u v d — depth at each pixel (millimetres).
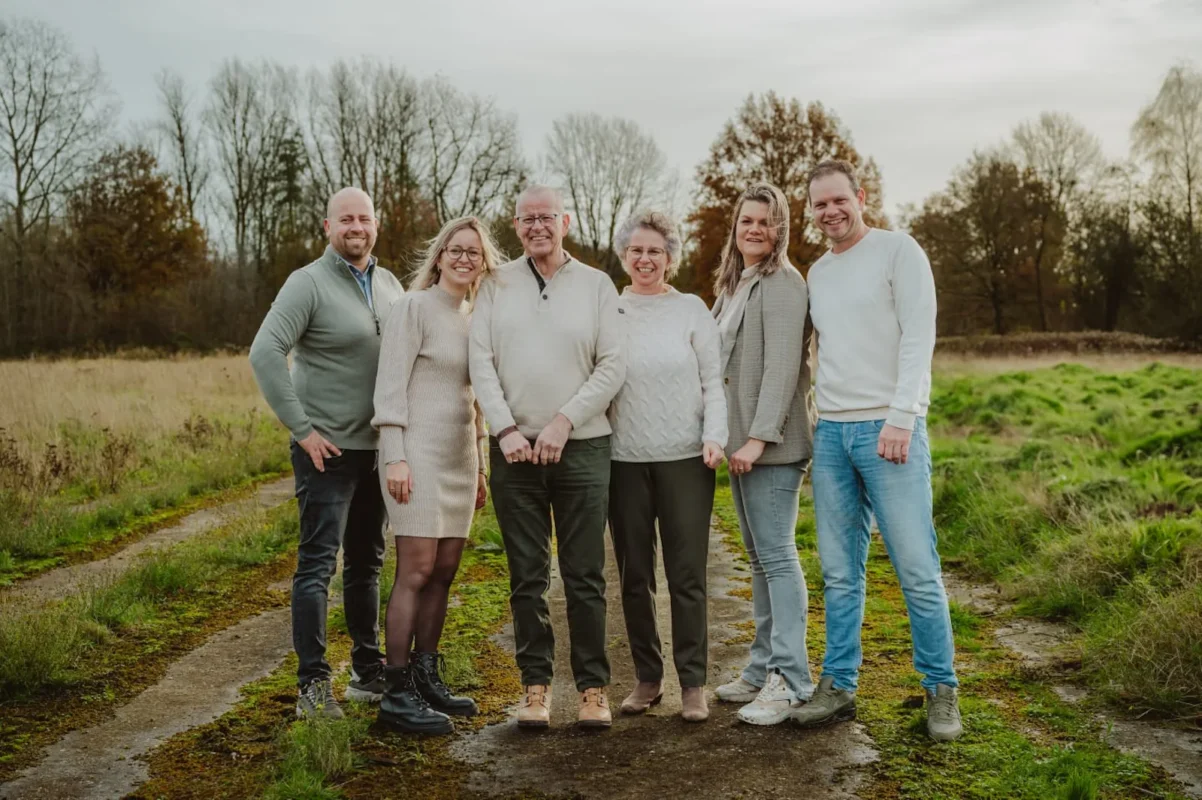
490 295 3613
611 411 3648
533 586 3514
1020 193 42156
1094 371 19703
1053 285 43531
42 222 32625
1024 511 6238
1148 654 3684
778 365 3594
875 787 2947
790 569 3623
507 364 3523
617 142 42094
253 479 9922
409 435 3562
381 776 3080
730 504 8344
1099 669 3889
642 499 3617
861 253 3562
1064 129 42625
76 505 8023
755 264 3799
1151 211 36906
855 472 3598
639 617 3643
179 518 7820
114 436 10391
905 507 3426
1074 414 12062
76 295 31859
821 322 3615
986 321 43656
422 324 3600
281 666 4227
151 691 3914
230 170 39875
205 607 5215
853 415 3518
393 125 38156
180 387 16422
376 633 3922
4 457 8219
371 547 3902
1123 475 7039
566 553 3520
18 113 32562
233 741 3369
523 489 3498
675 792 2930
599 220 42625
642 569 3637
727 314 3865
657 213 3742
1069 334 33531
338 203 3832
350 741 3320
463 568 6023
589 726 3443
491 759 3203
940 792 2902
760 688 3789
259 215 39625
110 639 4555
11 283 30766
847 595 3561
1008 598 5152
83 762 3203
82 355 29109
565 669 4160
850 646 3543
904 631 4570
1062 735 3314
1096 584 4809
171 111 39562
